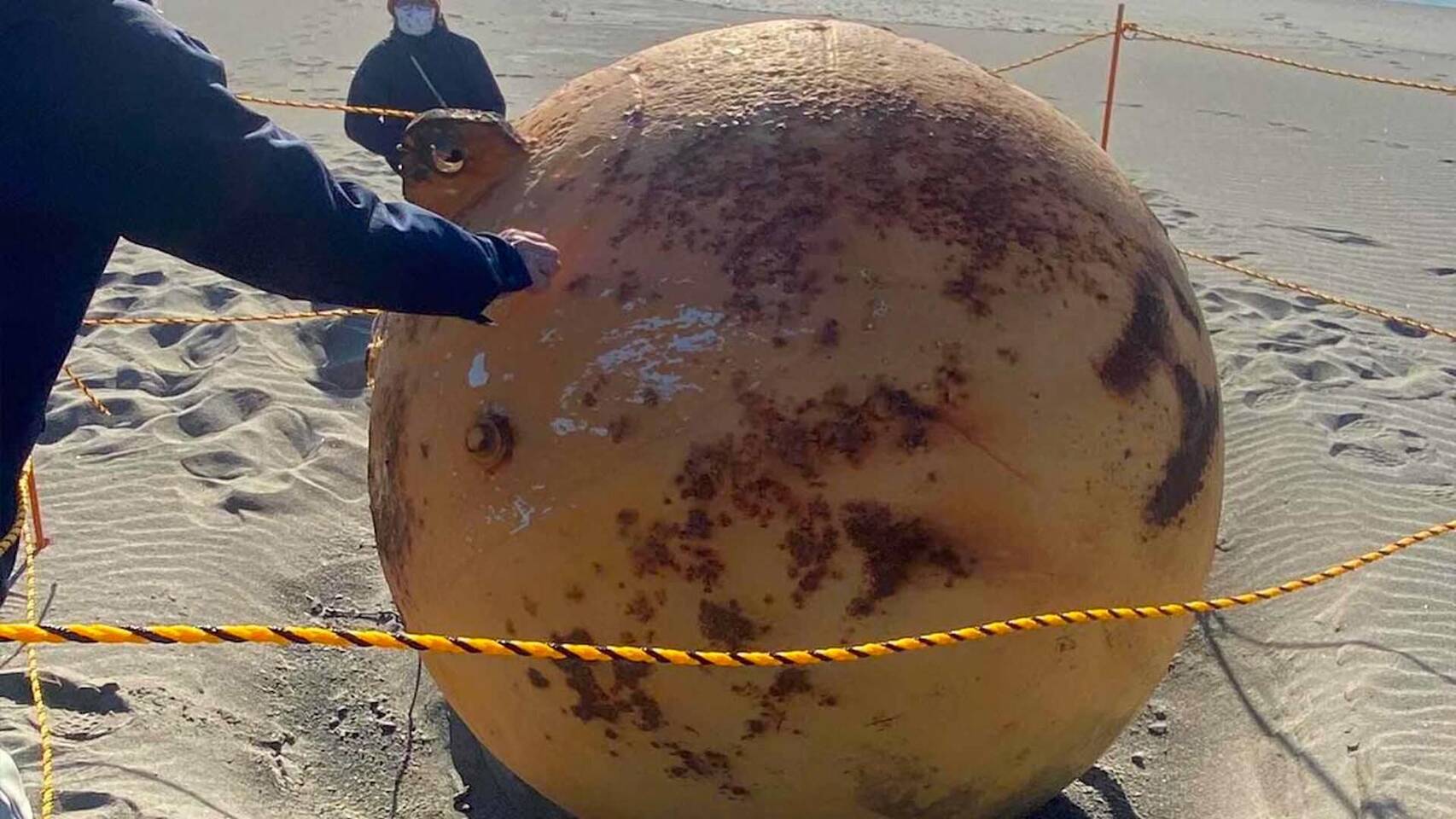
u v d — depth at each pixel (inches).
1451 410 228.8
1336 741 133.3
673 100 99.0
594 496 89.2
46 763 115.3
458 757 134.6
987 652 90.8
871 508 87.0
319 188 73.0
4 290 70.8
